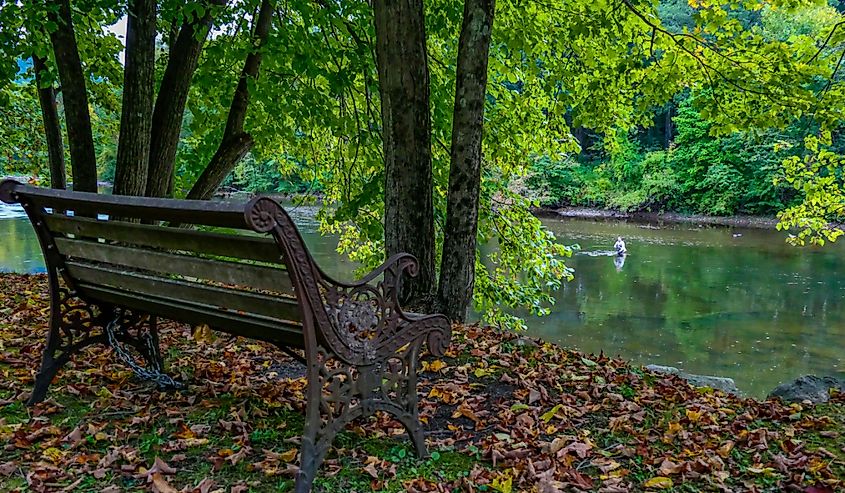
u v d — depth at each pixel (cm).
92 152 561
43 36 586
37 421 283
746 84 586
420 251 475
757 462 274
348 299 229
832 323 1206
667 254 1962
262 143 676
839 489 245
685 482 254
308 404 217
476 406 332
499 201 795
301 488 213
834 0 2417
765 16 2164
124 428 282
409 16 445
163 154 581
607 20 584
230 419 295
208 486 228
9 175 1186
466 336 460
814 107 573
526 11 667
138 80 530
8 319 486
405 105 455
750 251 1995
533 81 736
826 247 2034
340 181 795
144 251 255
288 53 595
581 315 1291
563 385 375
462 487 241
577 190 3525
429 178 474
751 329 1179
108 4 521
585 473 260
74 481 232
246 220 186
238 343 446
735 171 2892
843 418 333
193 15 557
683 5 3147
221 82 657
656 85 644
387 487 238
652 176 3238
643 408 342
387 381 251
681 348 1079
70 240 289
